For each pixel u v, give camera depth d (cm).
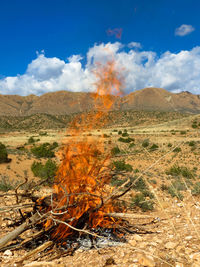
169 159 2527
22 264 275
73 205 318
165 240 308
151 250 274
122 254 272
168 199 579
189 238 301
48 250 310
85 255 284
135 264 239
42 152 2973
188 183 948
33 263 262
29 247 319
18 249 316
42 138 5909
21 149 3756
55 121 16088
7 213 430
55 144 3597
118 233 353
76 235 338
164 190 720
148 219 427
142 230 372
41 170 1625
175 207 507
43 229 319
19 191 598
